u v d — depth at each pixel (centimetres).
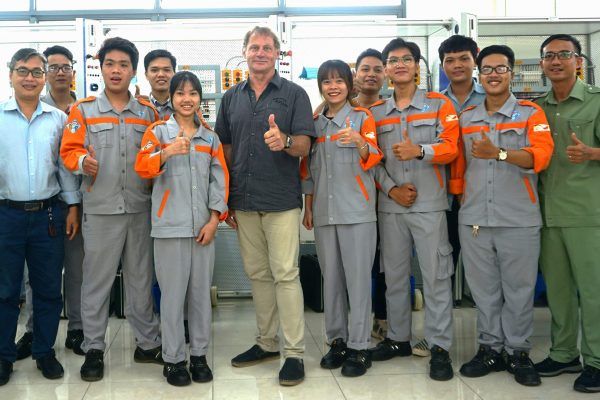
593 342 240
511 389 240
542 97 260
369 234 260
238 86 268
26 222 248
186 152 234
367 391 240
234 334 333
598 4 534
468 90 307
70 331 301
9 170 246
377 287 321
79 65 382
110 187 252
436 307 261
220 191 253
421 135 262
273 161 253
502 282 256
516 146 248
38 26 392
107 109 254
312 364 275
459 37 301
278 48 260
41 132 254
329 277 269
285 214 255
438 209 260
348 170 259
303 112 254
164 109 318
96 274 258
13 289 249
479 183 253
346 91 262
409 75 262
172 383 248
